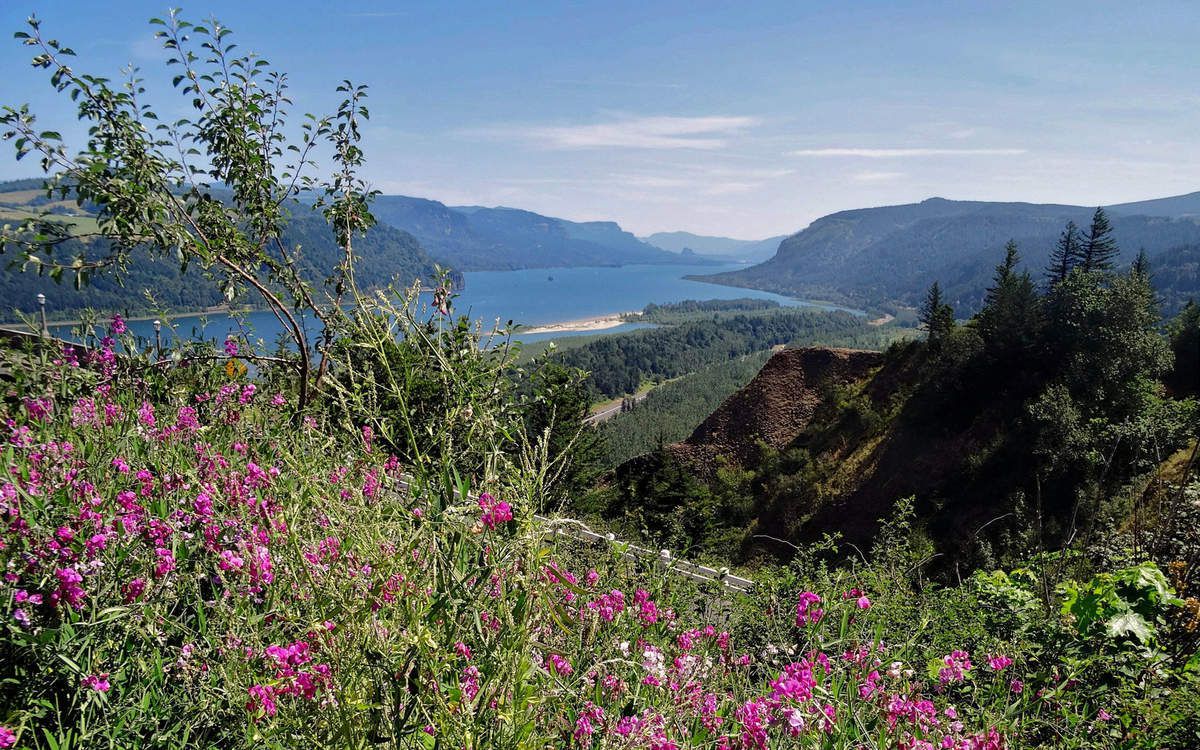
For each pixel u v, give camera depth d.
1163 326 40.12
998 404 32.88
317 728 1.57
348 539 1.78
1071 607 3.91
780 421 39.81
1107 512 8.98
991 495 28.08
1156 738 2.75
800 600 3.16
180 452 3.17
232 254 5.79
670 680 2.29
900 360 40.38
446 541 1.65
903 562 5.44
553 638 2.27
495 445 1.88
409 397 2.31
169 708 1.89
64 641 1.86
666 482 19.00
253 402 4.75
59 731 1.73
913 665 3.15
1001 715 2.71
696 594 3.96
